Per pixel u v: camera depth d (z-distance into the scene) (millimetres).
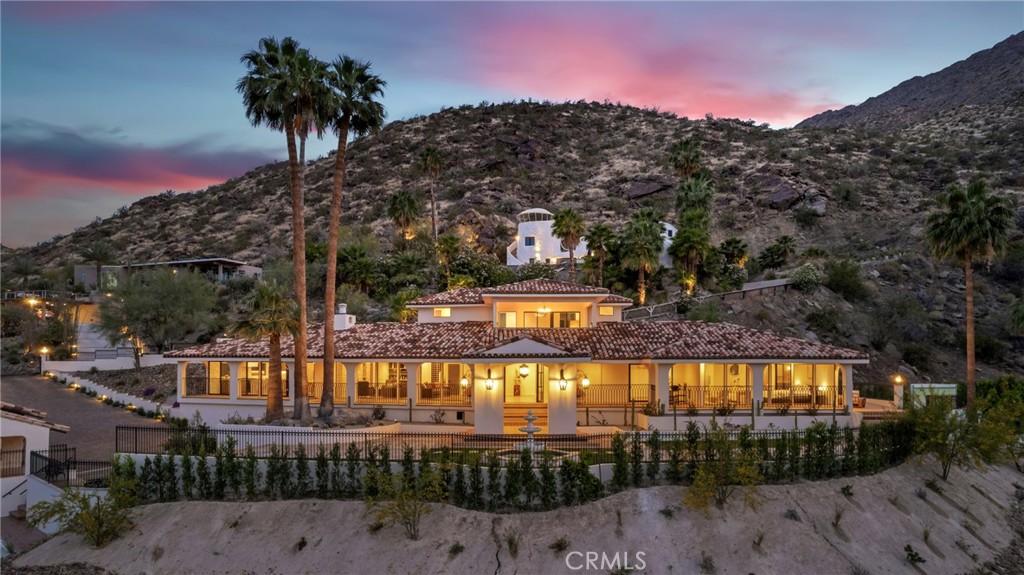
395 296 64062
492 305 40188
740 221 111250
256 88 32156
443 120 195625
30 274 95438
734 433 27234
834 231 103750
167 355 38469
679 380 38469
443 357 34938
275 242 116500
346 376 37562
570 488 23328
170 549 22781
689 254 69250
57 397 48344
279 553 22219
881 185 121125
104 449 33625
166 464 25812
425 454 23812
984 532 26391
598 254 70188
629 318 61062
